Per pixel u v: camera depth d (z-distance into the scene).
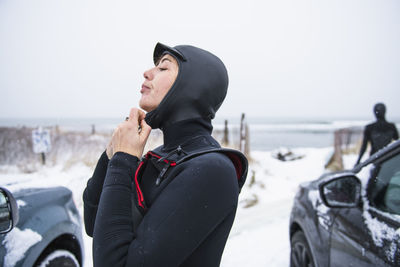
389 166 1.63
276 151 9.63
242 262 3.18
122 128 0.82
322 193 1.72
